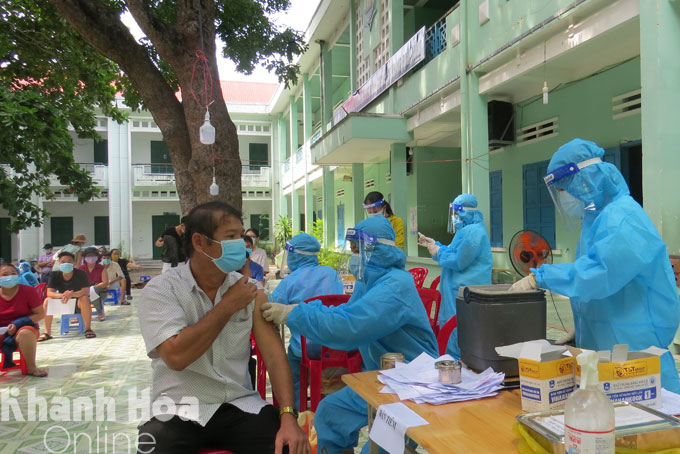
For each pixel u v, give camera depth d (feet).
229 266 6.15
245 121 75.82
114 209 68.03
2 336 16.52
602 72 23.11
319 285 12.32
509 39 21.43
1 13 22.00
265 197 76.84
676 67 14.43
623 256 6.17
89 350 20.08
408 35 37.52
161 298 6.23
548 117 26.71
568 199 7.25
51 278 22.82
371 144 33.65
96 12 14.76
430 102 28.86
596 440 3.88
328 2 41.34
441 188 40.09
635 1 15.72
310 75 54.60
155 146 73.36
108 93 27.37
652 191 14.53
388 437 5.30
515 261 12.21
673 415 4.94
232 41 20.88
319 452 7.82
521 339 6.09
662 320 6.54
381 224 7.94
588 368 4.05
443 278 15.02
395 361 6.91
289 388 6.61
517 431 4.73
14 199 26.55
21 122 19.27
